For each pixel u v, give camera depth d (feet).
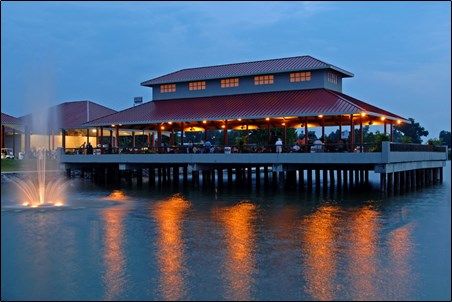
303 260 52.90
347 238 63.00
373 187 127.85
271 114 117.70
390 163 104.99
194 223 73.41
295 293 43.47
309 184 137.08
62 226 70.85
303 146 113.60
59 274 48.70
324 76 129.70
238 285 45.34
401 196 105.70
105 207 89.86
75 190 122.72
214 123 146.72
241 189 124.16
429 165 134.72
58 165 148.77
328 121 138.31
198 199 103.09
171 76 156.66
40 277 47.80
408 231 67.21
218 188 127.24
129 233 66.18
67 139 187.01
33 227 70.03
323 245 59.26
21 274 48.75
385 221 74.74
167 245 59.41
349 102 114.73
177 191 120.16
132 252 56.34
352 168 120.67
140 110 147.43
